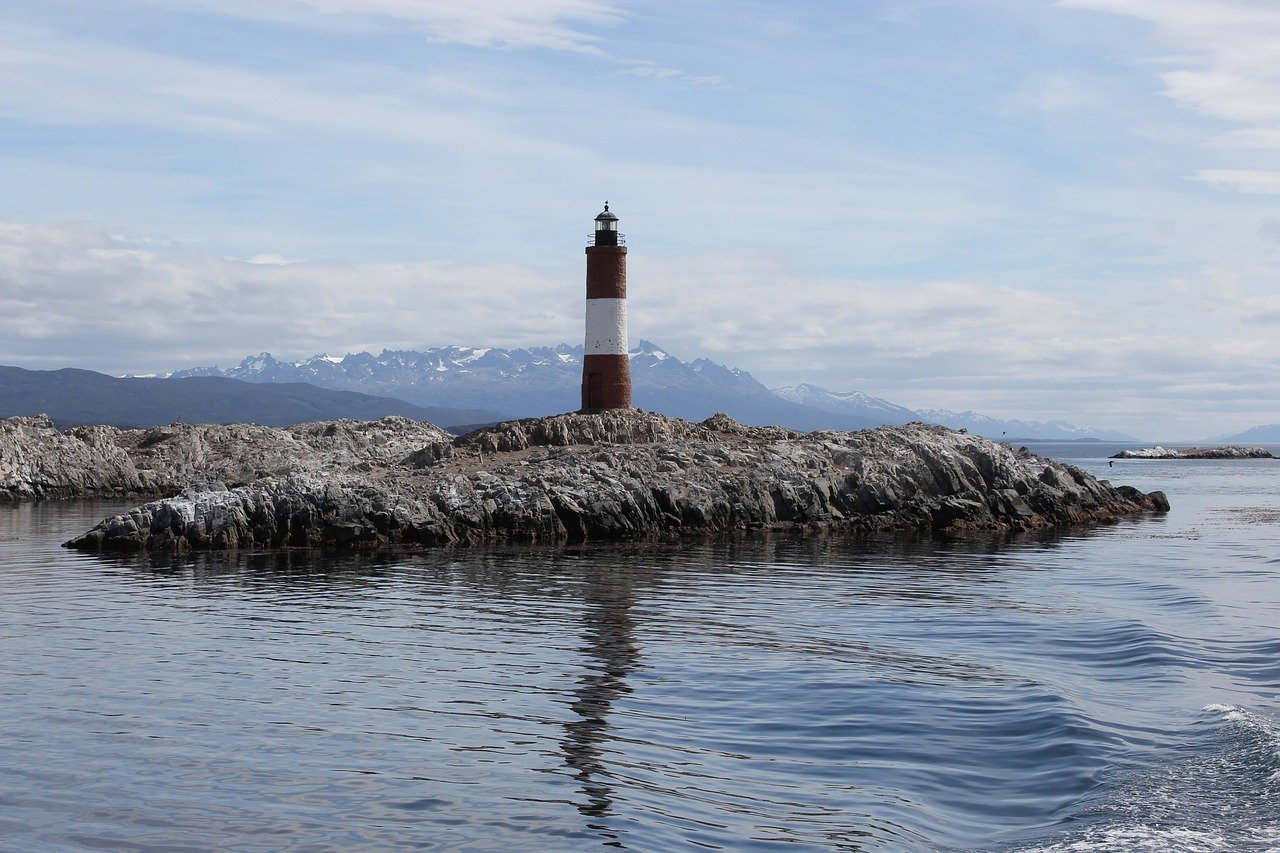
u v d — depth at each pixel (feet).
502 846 64.69
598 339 310.04
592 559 201.16
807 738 85.25
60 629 130.41
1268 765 75.66
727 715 91.91
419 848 64.44
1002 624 135.13
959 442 292.81
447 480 238.68
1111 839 63.93
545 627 133.18
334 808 70.54
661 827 67.56
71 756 80.48
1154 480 645.10
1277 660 112.88
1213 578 181.06
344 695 98.94
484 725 89.25
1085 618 139.33
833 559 203.92
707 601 153.79
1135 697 97.40
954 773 77.25
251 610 144.97
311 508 219.82
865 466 268.62
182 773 77.05
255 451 404.16
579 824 67.92
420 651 118.52
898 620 138.51
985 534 254.68
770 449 277.64
